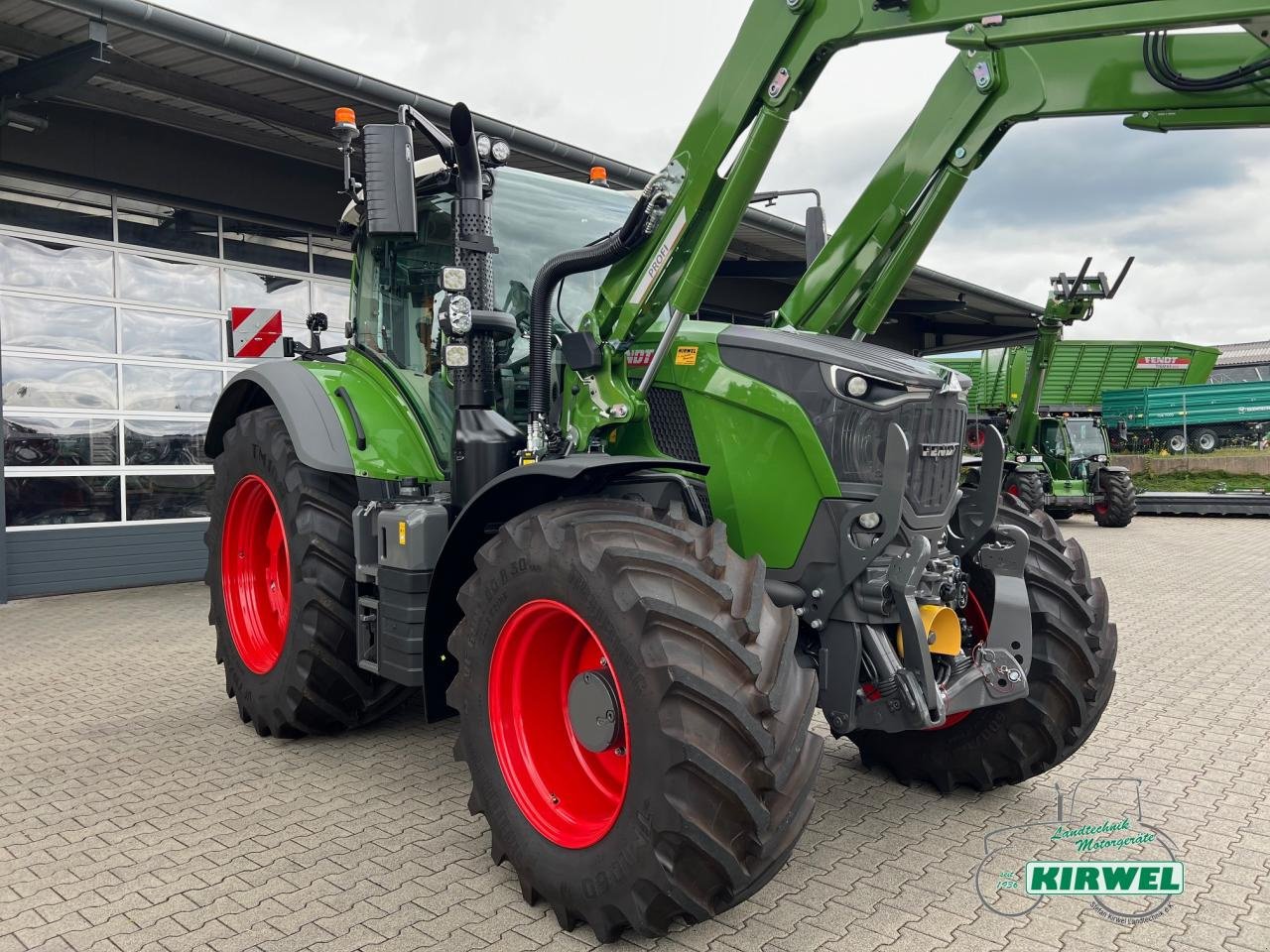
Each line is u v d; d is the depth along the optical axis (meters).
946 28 2.71
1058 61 3.11
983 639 3.49
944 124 3.34
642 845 2.38
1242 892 2.84
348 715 4.16
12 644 6.29
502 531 2.88
